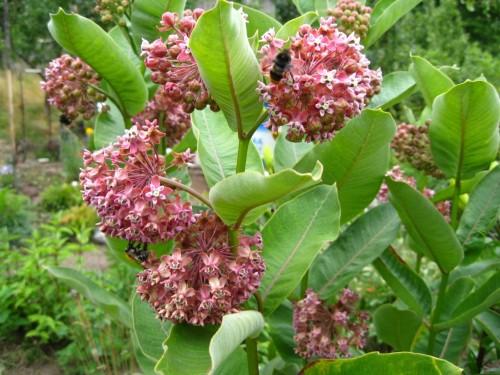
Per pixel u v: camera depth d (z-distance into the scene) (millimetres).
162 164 304
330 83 280
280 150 478
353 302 452
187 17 324
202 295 295
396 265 458
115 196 293
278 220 378
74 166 2352
